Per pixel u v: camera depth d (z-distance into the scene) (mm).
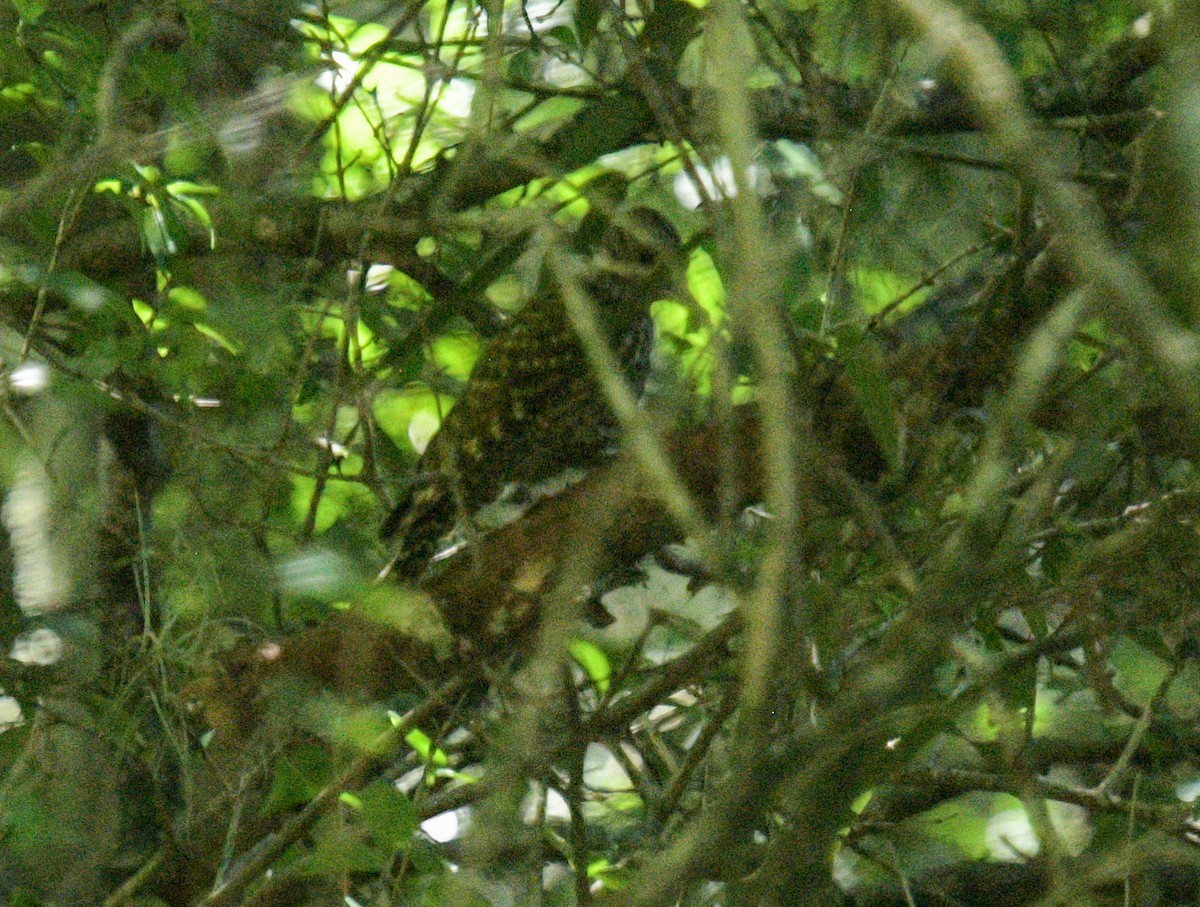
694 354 6285
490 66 4363
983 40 2400
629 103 4922
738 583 3146
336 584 4473
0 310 6258
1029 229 5148
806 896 2871
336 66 5801
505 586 5562
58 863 6246
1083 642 5027
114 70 5336
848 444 5207
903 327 6426
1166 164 2395
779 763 2740
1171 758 6113
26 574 7195
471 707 6035
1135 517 4863
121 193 6000
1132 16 5906
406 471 6793
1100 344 4809
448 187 4551
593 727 5215
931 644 2691
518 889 4570
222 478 6566
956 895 6621
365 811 4742
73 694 6234
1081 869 3867
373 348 6832
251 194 6785
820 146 6180
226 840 5551
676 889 2877
